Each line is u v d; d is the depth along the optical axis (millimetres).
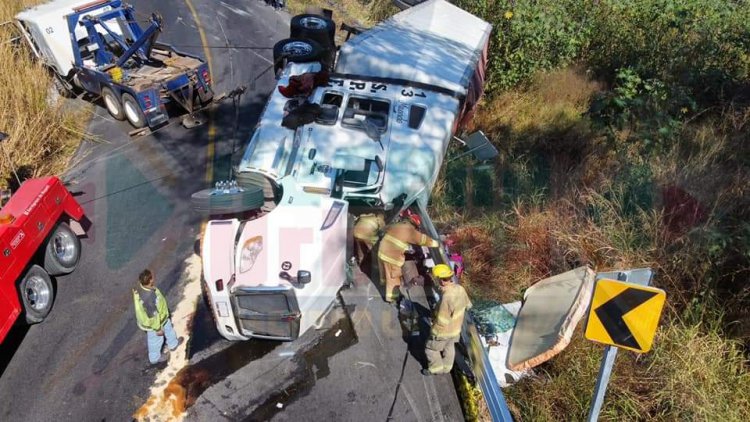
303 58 9227
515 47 11227
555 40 11484
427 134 7559
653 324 3801
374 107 8008
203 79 10789
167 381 6117
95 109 11422
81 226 7906
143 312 5859
